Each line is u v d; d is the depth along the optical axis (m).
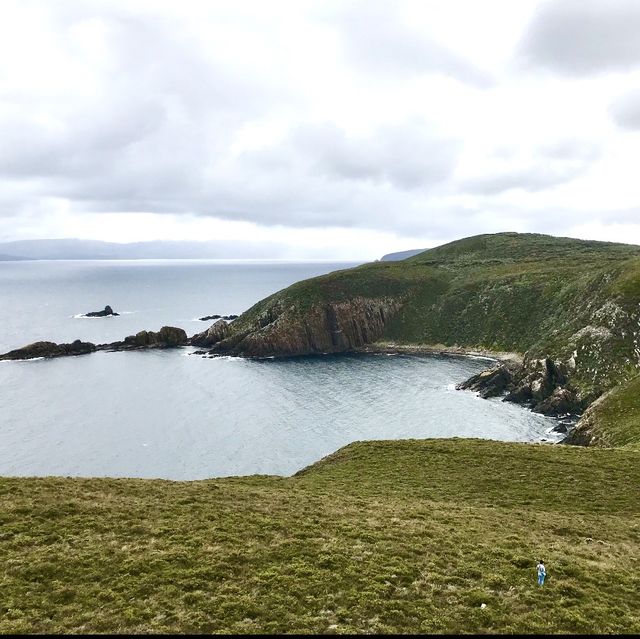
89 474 75.19
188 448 85.75
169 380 132.25
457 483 40.22
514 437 89.00
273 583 20.34
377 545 24.45
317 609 18.81
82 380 131.00
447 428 94.69
